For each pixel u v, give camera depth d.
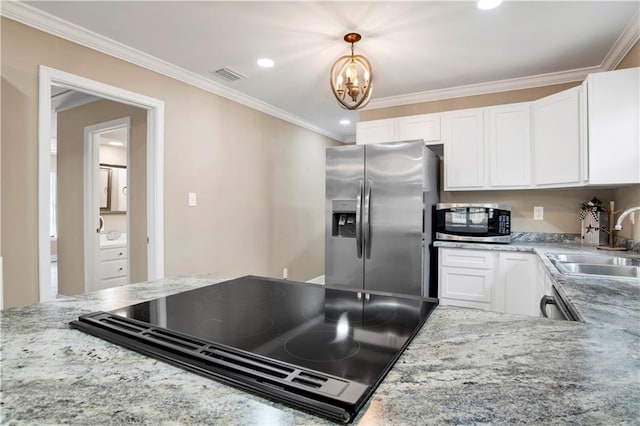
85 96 3.61
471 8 2.10
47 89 2.20
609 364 0.67
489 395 0.56
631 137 2.21
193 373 0.64
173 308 1.05
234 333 0.84
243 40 2.52
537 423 0.49
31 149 2.14
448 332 0.85
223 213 3.55
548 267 1.84
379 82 3.33
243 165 3.83
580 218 3.12
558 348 0.75
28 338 0.82
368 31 2.38
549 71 3.05
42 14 2.14
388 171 2.99
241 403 0.55
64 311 1.04
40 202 2.17
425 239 2.99
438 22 2.26
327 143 5.57
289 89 3.57
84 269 3.74
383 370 0.64
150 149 2.90
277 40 2.52
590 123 2.31
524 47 2.60
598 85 2.29
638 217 2.33
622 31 2.35
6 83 2.04
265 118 4.18
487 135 3.23
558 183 2.75
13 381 0.62
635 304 1.12
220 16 2.20
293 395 0.55
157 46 2.61
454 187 3.38
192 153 3.21
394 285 2.97
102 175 5.58
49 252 2.21
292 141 4.71
